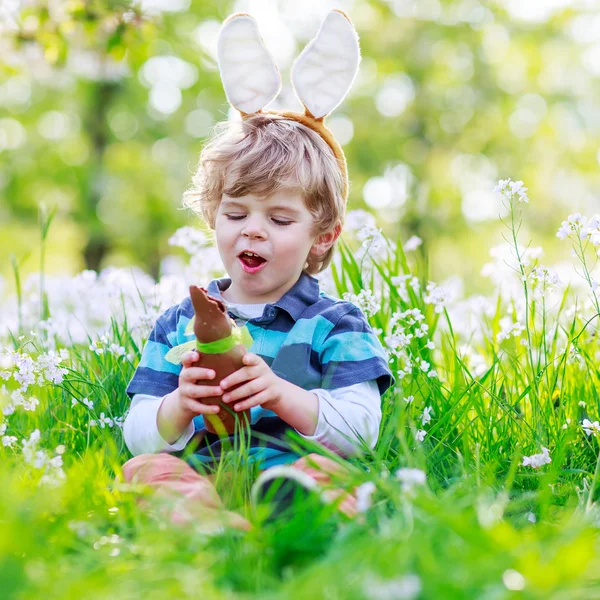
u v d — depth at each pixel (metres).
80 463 2.16
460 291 4.82
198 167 2.88
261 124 2.74
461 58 15.96
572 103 16.25
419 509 1.60
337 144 2.85
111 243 16.17
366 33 16.02
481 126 15.90
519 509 2.11
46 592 1.36
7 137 16.50
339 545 1.53
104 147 16.03
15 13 5.59
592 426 2.45
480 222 15.70
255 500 1.78
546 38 15.92
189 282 3.88
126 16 5.36
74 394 2.87
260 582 1.48
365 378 2.46
